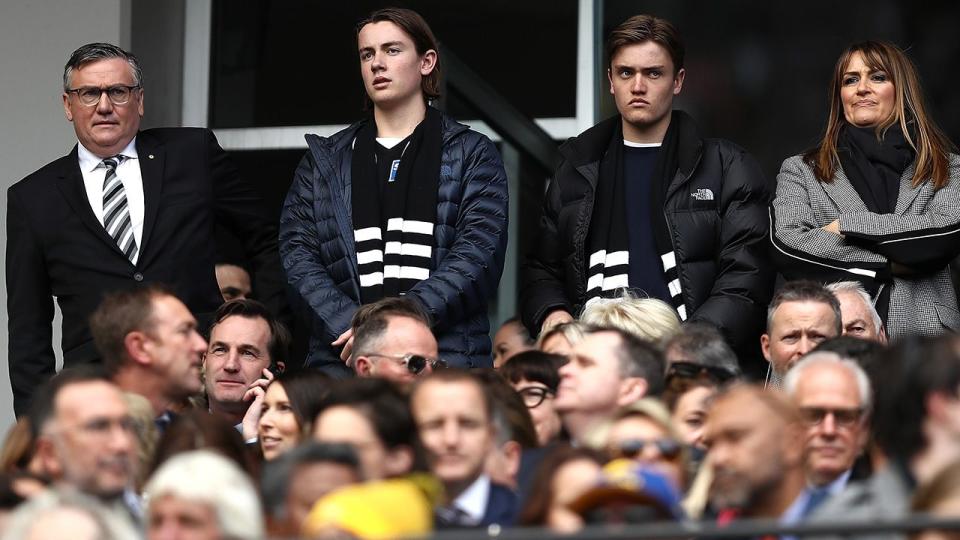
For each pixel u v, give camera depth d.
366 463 14.88
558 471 14.36
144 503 15.46
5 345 26.06
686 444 15.95
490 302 26.81
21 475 14.94
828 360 16.58
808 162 22.19
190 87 27.59
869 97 21.98
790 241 21.62
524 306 22.95
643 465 13.88
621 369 17.88
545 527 14.26
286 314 23.36
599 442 15.77
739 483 14.30
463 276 21.41
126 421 15.30
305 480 13.83
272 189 27.64
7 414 25.98
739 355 21.77
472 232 21.78
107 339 18.45
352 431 15.27
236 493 13.31
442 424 15.66
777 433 14.29
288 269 22.20
